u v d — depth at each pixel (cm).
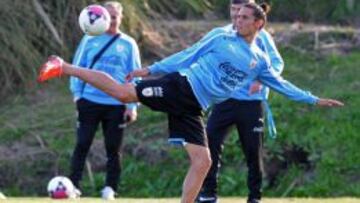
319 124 3738
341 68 4228
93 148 3606
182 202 1936
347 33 4491
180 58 1952
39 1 4203
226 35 1975
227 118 2356
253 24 1973
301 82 4131
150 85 1909
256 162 2383
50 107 4050
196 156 1931
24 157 3634
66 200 2559
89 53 2680
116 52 2673
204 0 4494
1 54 4094
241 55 1967
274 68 2262
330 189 3406
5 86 4131
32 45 4159
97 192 3428
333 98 3969
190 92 1923
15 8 4116
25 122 3906
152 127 3788
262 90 2367
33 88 4162
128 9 4178
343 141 3638
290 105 3853
